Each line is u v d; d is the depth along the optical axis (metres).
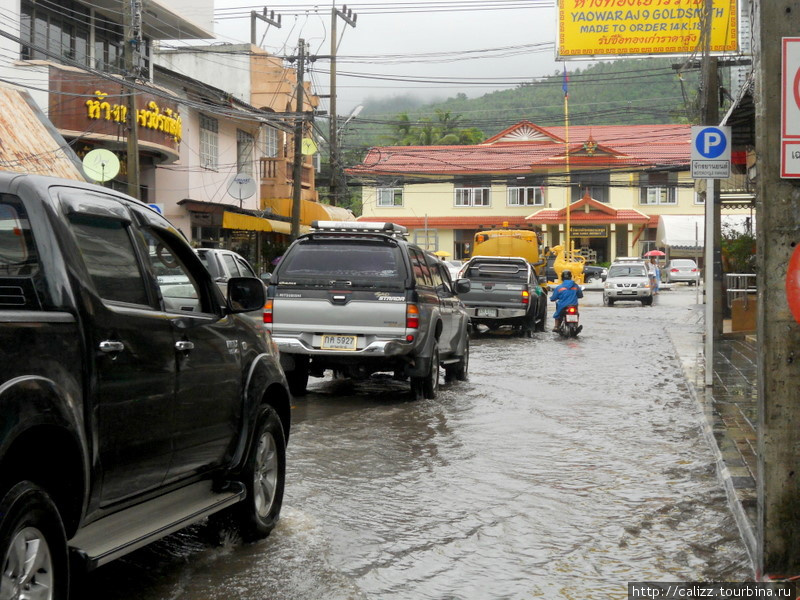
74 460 3.88
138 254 4.82
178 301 5.25
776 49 4.86
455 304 14.05
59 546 3.72
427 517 6.50
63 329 3.89
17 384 3.50
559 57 20.17
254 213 33.81
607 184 46.62
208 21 33.66
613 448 9.02
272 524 6.02
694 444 9.23
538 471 7.99
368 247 11.62
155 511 4.86
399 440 9.31
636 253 65.31
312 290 11.44
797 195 4.86
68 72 23.08
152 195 28.44
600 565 5.52
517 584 5.17
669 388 13.55
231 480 5.64
